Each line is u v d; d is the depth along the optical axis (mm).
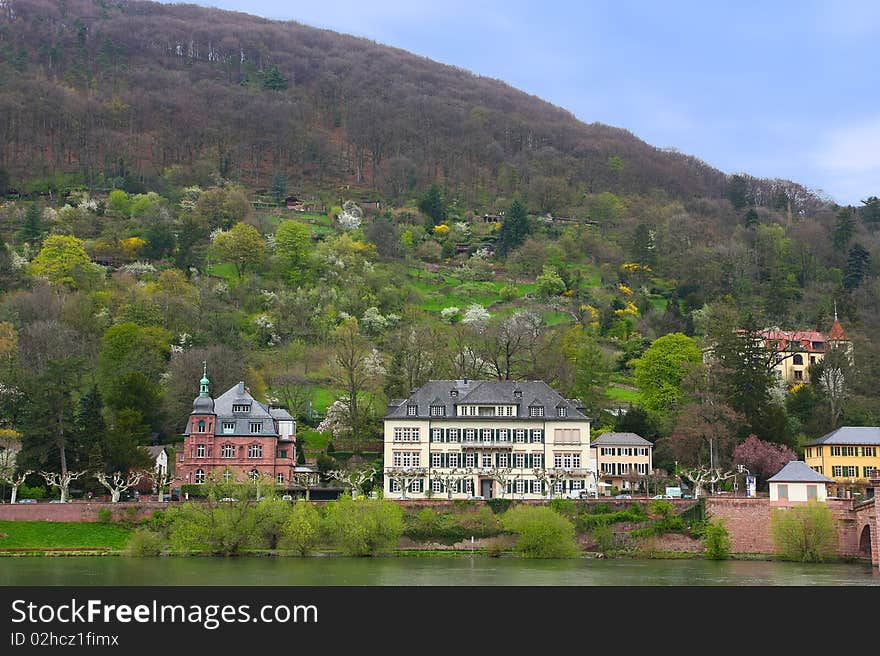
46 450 148375
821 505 133875
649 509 140875
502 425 162250
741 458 164250
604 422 194125
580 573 113375
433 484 158500
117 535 135125
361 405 186250
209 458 158625
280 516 130375
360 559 127625
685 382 186125
